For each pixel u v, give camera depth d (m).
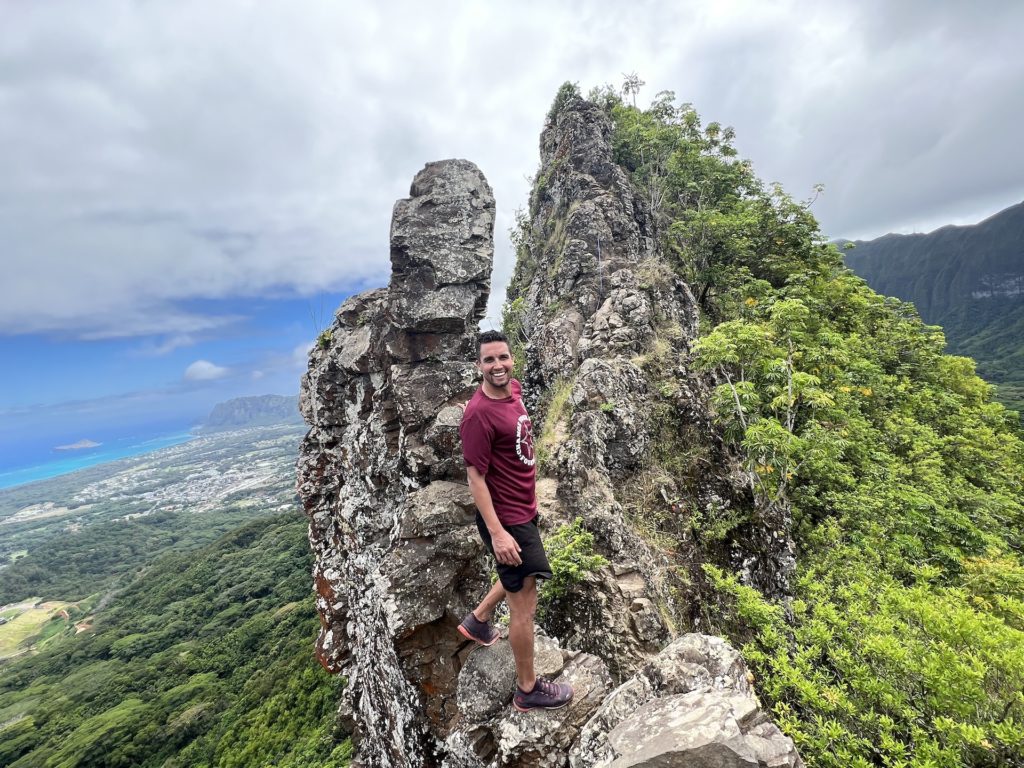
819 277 31.34
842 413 20.31
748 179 38.69
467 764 4.42
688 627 10.91
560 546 10.70
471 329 7.89
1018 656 7.23
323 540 10.46
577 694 4.36
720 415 16.42
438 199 7.83
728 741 2.84
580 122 36.50
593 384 16.16
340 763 28.66
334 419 9.95
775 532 14.24
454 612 6.33
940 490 19.42
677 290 24.52
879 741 7.65
